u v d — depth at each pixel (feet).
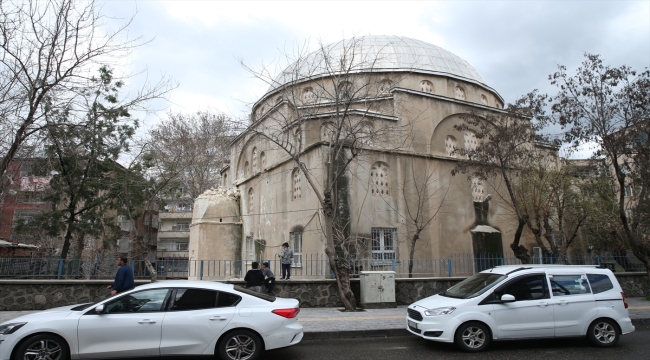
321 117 63.36
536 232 56.18
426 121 69.36
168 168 81.71
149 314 23.18
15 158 49.88
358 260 51.93
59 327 22.21
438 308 28.27
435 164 68.54
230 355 23.29
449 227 67.05
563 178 61.21
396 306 45.93
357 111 61.57
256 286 41.39
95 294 42.65
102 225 65.16
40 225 59.31
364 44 82.94
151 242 147.74
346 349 28.63
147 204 70.28
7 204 66.80
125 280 32.60
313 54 81.66
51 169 58.08
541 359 25.73
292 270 63.10
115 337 22.53
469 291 29.99
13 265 43.04
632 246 51.49
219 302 24.09
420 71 77.00
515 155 56.34
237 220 87.15
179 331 22.99
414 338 32.12
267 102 79.82
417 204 65.05
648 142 49.16
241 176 91.04
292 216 65.87
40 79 44.70
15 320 22.59
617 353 27.07
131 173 65.21
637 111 48.47
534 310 28.12
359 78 60.18
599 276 29.96
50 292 41.57
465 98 81.35
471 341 27.50
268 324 23.76
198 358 25.08
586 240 77.05
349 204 58.59
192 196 119.44
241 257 84.74
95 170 62.34
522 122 56.80
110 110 58.03
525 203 59.21
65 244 60.59
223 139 117.29
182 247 154.20
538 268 29.78
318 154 60.29
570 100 50.42
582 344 29.68
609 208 67.82
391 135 64.75
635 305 47.88
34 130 46.42
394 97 68.18
